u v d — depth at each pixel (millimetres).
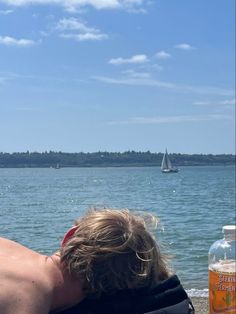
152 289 2459
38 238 18609
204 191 55094
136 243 2410
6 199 42000
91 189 59125
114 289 2404
